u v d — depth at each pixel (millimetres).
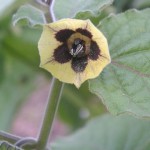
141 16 126
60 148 188
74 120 242
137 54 125
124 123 184
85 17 122
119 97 120
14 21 130
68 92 217
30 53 231
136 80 122
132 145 179
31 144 129
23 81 247
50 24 109
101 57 111
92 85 121
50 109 128
